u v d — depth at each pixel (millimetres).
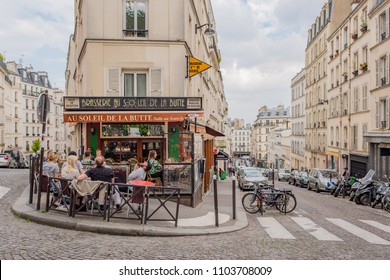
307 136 51031
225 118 73125
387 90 24078
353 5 34719
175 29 16812
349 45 32844
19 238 7566
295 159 60031
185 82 16922
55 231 8320
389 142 23094
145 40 16594
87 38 16344
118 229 8328
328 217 12523
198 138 16500
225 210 12406
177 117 14727
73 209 9047
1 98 55906
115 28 16500
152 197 12188
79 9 20641
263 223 10875
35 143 65875
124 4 16656
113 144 16219
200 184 14688
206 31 21266
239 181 26516
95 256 6570
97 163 9617
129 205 8891
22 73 72312
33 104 73750
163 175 12359
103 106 15133
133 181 9930
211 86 32656
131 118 14664
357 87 30922
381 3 24719
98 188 8961
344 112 34750
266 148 112500
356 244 8398
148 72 16812
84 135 16484
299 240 8586
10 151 38469
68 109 14992
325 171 25875
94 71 16406
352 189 19188
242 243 8062
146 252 6977
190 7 19125
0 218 9398
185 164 12445
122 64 16547
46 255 6500
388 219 12797
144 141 16312
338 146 36250
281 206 12961
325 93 42438
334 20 39438
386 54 24281
